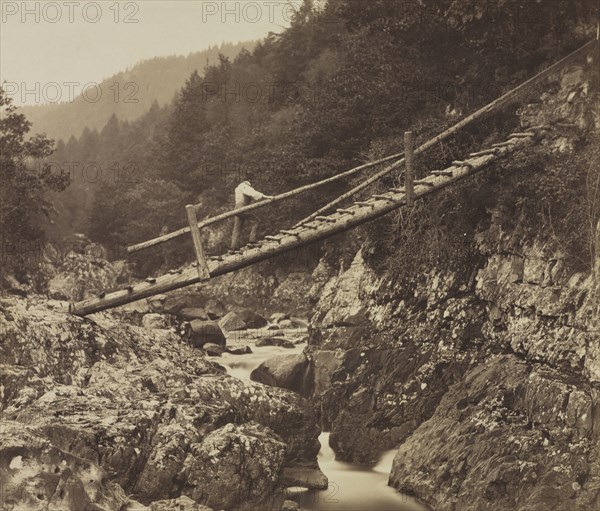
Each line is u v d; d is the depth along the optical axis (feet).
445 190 76.79
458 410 62.59
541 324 63.36
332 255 134.41
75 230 304.30
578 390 55.11
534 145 72.59
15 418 47.80
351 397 73.87
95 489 41.19
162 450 46.93
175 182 251.80
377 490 61.36
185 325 83.30
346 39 167.12
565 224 65.36
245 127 257.14
